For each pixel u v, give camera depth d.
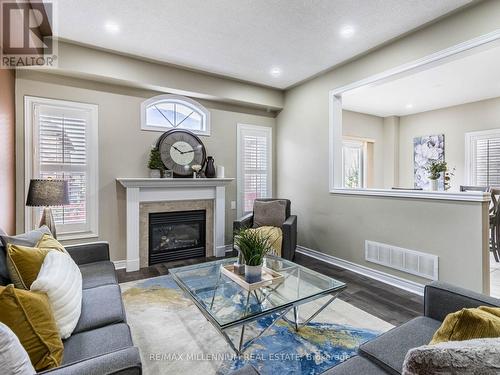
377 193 3.39
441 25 2.72
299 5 2.53
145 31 2.98
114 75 3.48
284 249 3.58
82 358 1.19
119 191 3.75
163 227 4.07
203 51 3.43
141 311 2.50
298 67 3.91
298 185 4.62
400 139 6.81
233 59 3.66
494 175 5.25
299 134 4.60
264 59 3.66
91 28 2.91
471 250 2.58
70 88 3.43
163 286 3.10
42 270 1.44
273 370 1.74
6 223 2.78
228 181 4.39
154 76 3.75
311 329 2.20
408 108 6.07
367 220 3.52
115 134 3.72
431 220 2.88
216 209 4.35
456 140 5.79
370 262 3.48
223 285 2.13
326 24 2.83
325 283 2.17
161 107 4.15
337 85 3.90
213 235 4.39
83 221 3.51
